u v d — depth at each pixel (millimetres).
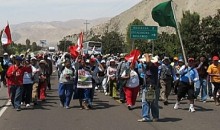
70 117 13820
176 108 16047
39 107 16359
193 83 15359
